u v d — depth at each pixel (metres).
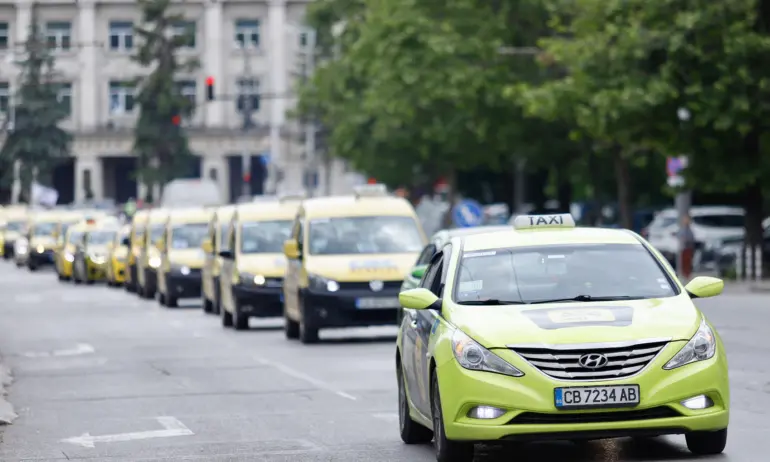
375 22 126.19
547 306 24.28
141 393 39.47
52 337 63.34
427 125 124.38
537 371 22.72
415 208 141.25
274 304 64.31
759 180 92.56
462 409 23.12
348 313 53.50
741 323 59.03
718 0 87.81
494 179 158.50
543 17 117.19
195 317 77.44
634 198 146.25
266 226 67.38
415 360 26.30
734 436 27.36
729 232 109.62
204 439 29.75
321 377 42.38
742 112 88.12
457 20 117.38
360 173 153.38
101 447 29.05
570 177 126.06
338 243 55.44
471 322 23.78
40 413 35.41
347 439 29.05
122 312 83.00
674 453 24.97
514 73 117.31
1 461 27.30
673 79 89.31
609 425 22.66
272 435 30.02
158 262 96.88
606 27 92.00
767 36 88.75
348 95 148.62
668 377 22.77
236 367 46.53
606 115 91.31
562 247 26.20
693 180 92.75
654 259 25.97
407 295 25.55
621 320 23.41
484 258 26.02
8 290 112.88
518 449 26.39
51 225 155.25
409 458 26.05
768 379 37.97
